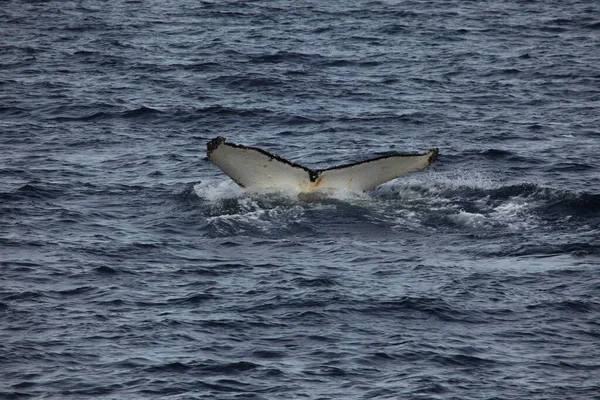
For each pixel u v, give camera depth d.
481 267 73.06
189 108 125.50
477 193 86.50
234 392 55.97
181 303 66.62
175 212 84.12
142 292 68.38
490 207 84.00
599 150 108.50
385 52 165.50
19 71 145.00
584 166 101.62
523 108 129.75
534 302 67.31
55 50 160.25
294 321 64.31
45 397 55.09
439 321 64.69
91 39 170.62
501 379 57.75
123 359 59.22
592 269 72.44
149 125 118.19
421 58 161.25
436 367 58.97
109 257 74.25
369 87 140.25
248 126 119.00
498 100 134.00
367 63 156.50
